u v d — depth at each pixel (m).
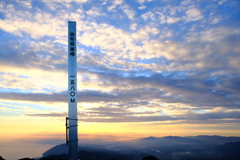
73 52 19.09
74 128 18.09
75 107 18.42
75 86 18.70
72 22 19.50
